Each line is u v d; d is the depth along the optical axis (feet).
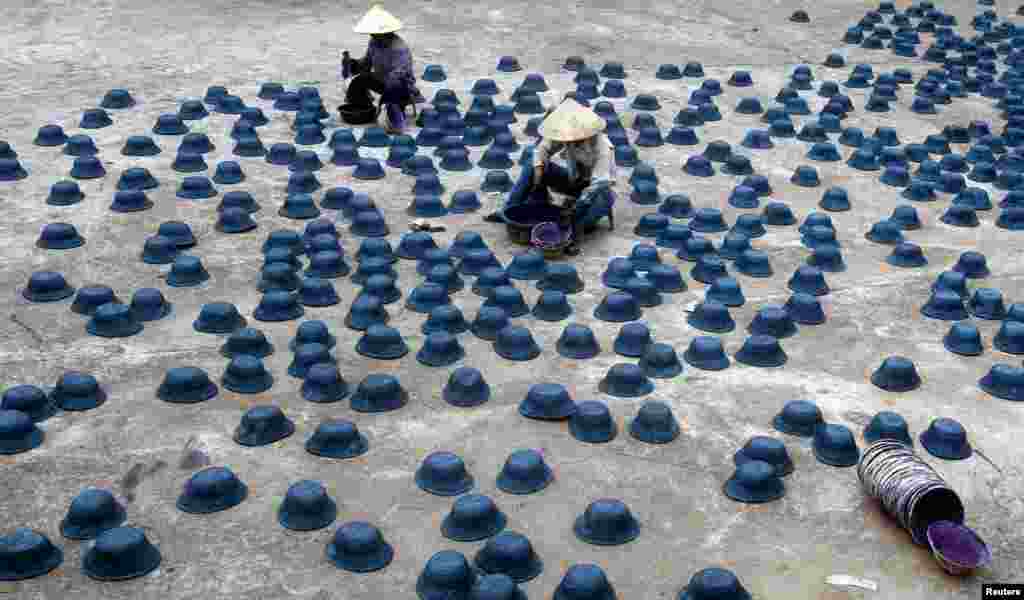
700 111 38.11
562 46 46.85
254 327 22.00
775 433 18.76
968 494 17.20
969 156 34.63
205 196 28.99
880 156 34.24
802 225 28.37
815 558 15.55
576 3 55.31
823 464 17.87
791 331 22.50
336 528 15.90
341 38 46.55
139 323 21.86
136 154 32.01
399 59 34.32
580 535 15.83
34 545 14.82
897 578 15.16
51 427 18.25
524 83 40.22
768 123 37.88
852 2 60.23
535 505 16.58
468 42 46.78
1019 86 43.45
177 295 23.32
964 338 22.02
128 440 17.95
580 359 21.11
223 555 15.25
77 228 26.71
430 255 24.66
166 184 29.86
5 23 47.11
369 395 19.01
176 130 34.19
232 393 19.47
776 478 17.02
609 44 47.65
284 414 18.60
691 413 19.33
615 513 15.79
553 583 14.87
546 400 18.88
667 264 25.89
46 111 35.76
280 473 17.21
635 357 21.27
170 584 14.64
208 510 16.14
